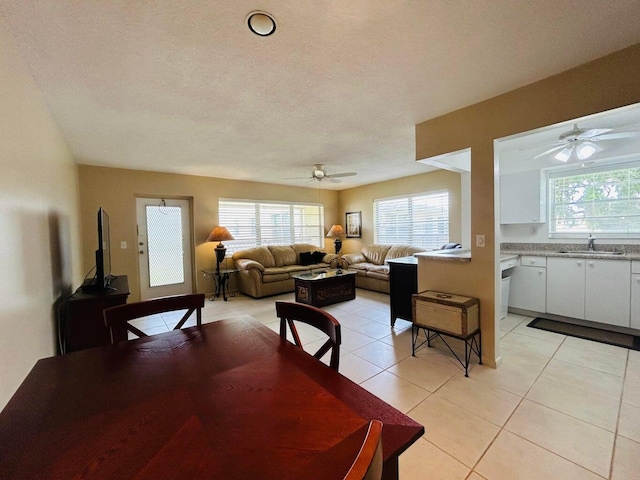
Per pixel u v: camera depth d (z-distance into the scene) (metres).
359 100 2.40
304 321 1.44
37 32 1.50
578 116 1.98
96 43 1.60
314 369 1.11
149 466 0.65
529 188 3.96
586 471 1.46
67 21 1.42
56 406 0.88
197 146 3.55
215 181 5.64
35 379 1.04
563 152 3.10
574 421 1.82
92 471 0.63
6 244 1.38
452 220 5.29
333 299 4.68
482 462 1.52
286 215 6.78
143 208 5.02
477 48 1.75
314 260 6.40
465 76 2.07
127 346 1.33
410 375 2.41
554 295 3.58
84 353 1.26
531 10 1.45
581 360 2.60
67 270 2.92
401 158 4.43
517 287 3.89
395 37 1.62
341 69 1.94
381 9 1.41
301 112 2.62
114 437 0.74
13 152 1.51
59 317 2.45
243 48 1.69
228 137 3.24
